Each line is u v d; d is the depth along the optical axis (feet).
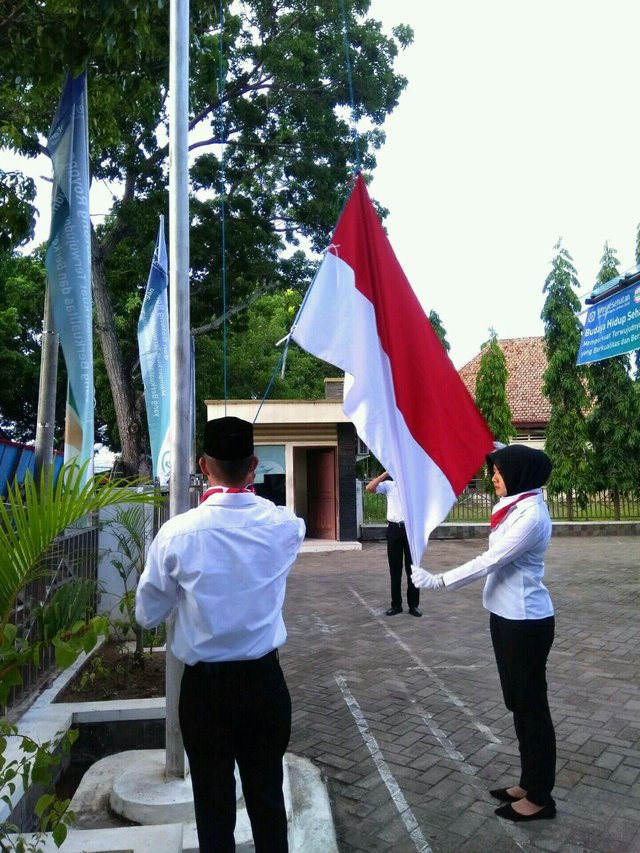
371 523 57.31
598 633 23.84
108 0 17.34
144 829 8.89
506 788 12.17
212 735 7.37
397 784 12.48
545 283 60.80
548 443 60.39
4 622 8.00
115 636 19.35
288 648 22.47
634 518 59.26
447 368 13.24
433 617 26.73
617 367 58.75
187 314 11.43
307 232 55.83
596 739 14.38
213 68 35.94
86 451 16.39
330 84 51.75
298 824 11.00
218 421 8.02
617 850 10.23
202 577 7.27
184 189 11.51
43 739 12.01
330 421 49.70
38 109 29.27
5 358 72.84
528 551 11.06
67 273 16.52
